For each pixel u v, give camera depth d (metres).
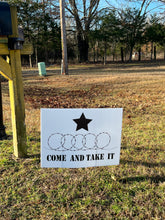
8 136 4.83
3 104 8.14
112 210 2.61
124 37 38.72
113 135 2.92
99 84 12.65
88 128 2.82
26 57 38.81
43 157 2.80
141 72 18.58
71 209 2.63
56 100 9.44
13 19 3.09
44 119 2.72
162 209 2.62
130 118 6.58
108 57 53.75
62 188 3.01
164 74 16.14
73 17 34.38
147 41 40.44
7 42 3.19
